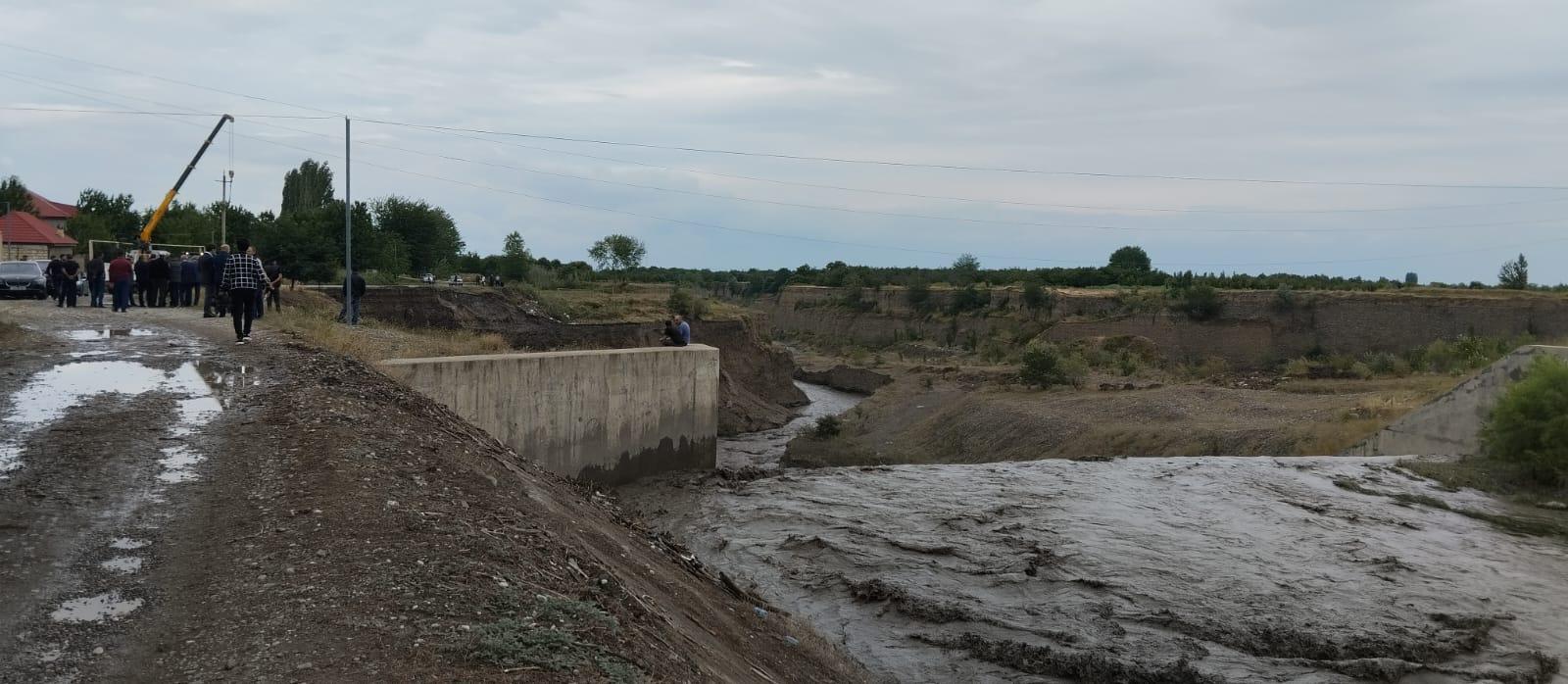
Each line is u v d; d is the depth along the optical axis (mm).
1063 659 13719
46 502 9391
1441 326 76125
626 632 7684
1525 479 27953
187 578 7723
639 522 18047
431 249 80500
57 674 6055
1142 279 128375
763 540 21047
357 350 23062
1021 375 59562
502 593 7695
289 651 6336
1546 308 71625
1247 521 23016
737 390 66188
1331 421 39219
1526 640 15117
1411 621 15742
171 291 31125
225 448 11594
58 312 26922
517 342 56438
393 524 9008
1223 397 48219
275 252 60594
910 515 23438
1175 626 15375
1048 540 20828
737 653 10352
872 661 13742
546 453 25859
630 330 62031
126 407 13594
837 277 160125
